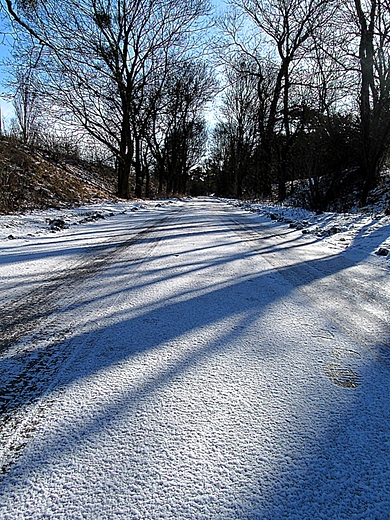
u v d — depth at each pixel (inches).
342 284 134.3
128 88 655.8
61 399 61.3
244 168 1456.7
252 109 1099.9
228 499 42.5
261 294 120.4
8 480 44.6
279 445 51.2
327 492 43.8
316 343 84.7
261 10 682.2
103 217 362.6
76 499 42.1
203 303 110.3
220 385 66.1
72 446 50.4
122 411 58.2
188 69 810.8
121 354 77.6
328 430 54.5
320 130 496.1
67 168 674.8
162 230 276.2
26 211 348.5
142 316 99.3
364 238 238.7
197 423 55.5
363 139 444.8
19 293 118.6
